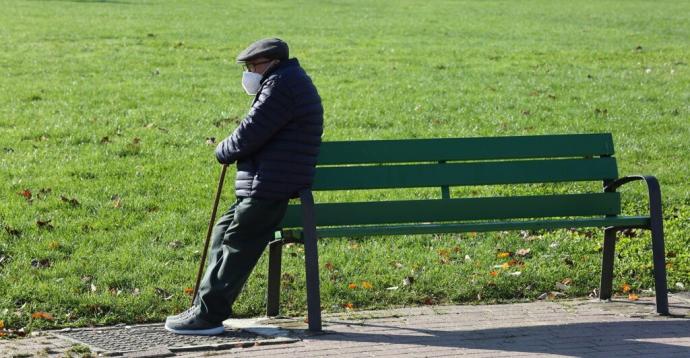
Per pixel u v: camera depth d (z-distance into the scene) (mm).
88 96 42000
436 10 91875
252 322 17438
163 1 91250
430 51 60656
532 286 19938
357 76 49906
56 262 20375
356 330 16516
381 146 18125
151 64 52188
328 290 19125
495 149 18766
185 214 24375
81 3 85750
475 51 61000
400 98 43438
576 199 18984
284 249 21812
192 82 46656
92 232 22531
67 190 26188
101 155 30656
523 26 78125
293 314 18094
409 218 18203
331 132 36312
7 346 15352
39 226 22672
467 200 18484
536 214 18828
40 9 79312
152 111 38938
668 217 25500
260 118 15812
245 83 16344
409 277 19953
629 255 21969
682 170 30984
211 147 32594
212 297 16234
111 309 17844
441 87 46531
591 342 15789
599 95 45125
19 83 44719
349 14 85375
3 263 20141
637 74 51719
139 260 20641
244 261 16297
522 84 47844
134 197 25688
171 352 14977
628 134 36688
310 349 15219
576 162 19219
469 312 17969
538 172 19031
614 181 19188
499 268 20875
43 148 31625
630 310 18203
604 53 60719
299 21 77938
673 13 92375
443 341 15773
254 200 16000
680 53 61156
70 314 17547
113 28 67750
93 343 15602
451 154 18562
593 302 18969
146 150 31641
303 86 16031
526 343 15695
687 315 17766
